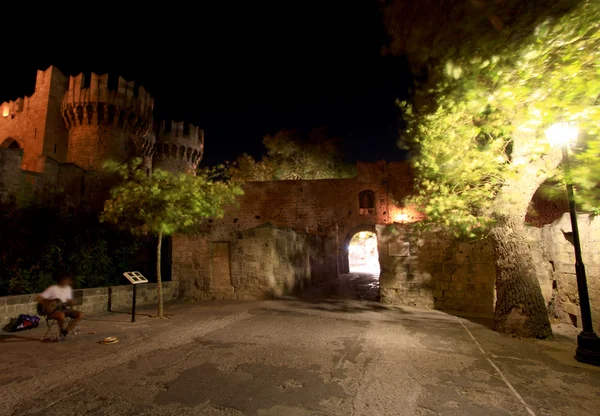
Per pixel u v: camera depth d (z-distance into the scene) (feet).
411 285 34.71
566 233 27.12
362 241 121.90
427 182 25.26
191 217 31.42
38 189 48.73
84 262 40.42
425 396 13.37
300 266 51.19
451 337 22.40
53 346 20.13
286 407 12.39
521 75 16.02
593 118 13.98
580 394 13.60
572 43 14.66
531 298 22.98
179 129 124.67
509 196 23.00
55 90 94.38
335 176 121.39
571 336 23.17
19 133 95.91
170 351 19.20
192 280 41.75
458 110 21.97
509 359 17.94
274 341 21.36
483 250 31.73
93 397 13.16
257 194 92.22
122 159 93.66
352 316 29.60
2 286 33.78
